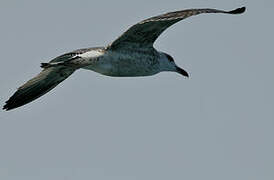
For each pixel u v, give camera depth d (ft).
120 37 51.06
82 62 50.80
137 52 52.75
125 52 52.26
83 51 51.62
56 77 54.24
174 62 57.62
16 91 53.98
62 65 49.85
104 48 52.03
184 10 46.26
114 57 51.90
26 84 54.19
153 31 50.78
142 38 51.67
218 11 45.39
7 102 53.72
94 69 52.19
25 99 54.29
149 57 53.62
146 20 46.78
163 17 46.24
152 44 52.85
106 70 52.16
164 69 56.59
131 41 51.88
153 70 54.80
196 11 45.70
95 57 51.42
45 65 49.03
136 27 50.01
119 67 52.37
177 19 48.85
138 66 53.11
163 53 56.70
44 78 54.24
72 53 51.62
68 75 54.13
